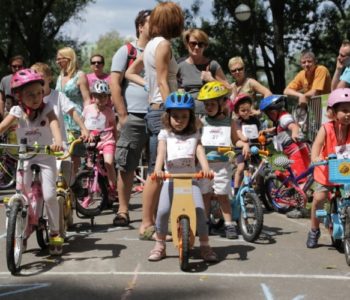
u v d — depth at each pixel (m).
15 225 4.74
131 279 4.68
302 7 29.91
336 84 8.25
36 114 5.23
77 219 7.28
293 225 6.89
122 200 6.88
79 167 7.62
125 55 6.59
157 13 5.71
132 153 6.69
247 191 6.02
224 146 6.05
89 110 8.08
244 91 8.74
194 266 5.03
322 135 5.52
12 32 31.28
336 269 4.95
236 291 4.36
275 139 7.86
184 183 4.98
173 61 5.73
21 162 5.10
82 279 4.68
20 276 4.78
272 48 30.08
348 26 29.34
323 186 5.51
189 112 5.21
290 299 4.18
